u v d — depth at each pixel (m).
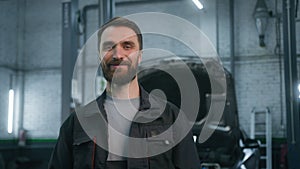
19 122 9.58
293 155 4.48
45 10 9.83
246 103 8.30
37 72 9.72
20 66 9.77
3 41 9.59
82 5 9.30
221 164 3.44
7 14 9.72
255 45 8.37
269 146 7.56
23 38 9.86
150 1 8.92
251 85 8.30
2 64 9.48
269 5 8.34
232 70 8.34
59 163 1.20
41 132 9.49
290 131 4.54
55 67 9.63
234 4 8.55
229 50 8.45
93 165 1.11
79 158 1.13
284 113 8.05
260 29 8.16
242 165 3.77
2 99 9.38
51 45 9.73
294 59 4.69
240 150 3.62
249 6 8.48
